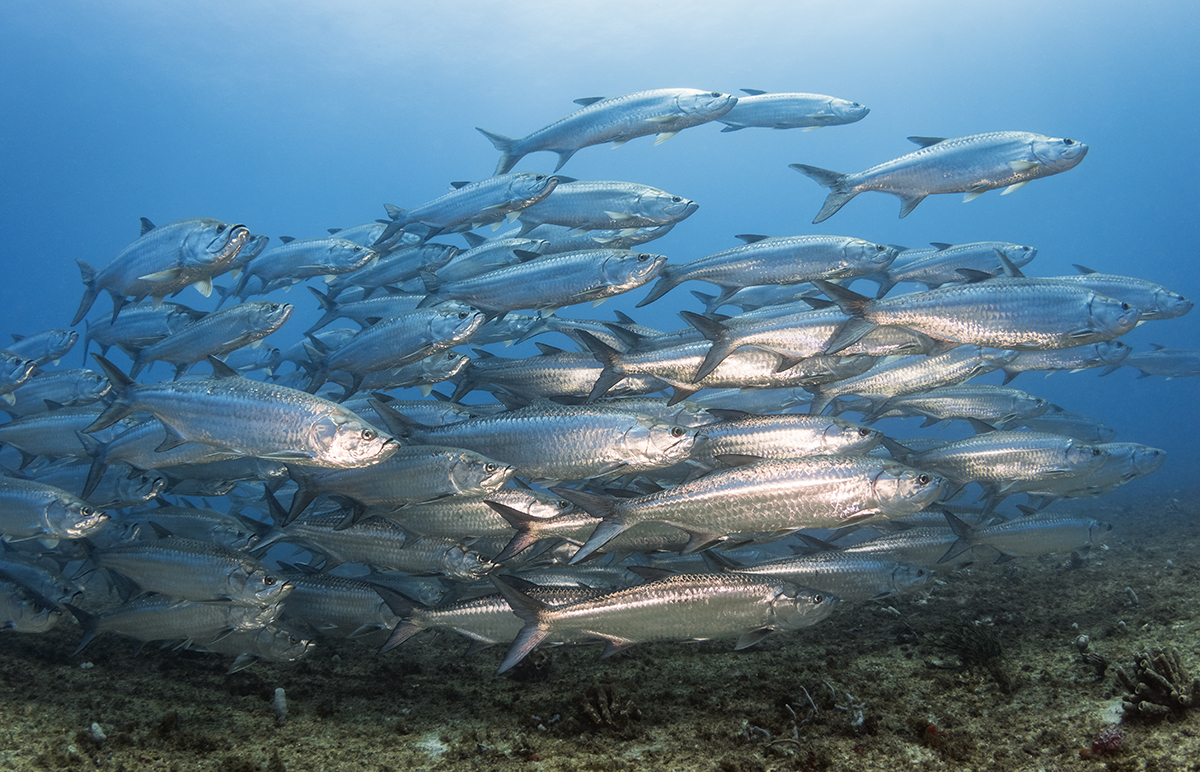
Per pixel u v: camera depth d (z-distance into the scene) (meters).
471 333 7.90
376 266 11.99
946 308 6.64
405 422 7.38
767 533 5.99
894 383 8.61
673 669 7.46
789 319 7.58
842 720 5.79
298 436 5.55
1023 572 11.70
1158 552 12.88
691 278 9.49
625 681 7.11
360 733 6.02
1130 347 8.80
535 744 5.64
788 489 5.59
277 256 11.17
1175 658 5.50
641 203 9.68
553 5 69.88
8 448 10.20
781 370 7.76
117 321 10.20
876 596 7.68
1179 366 18.66
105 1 63.75
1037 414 10.18
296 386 13.62
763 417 7.26
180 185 119.88
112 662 7.62
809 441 7.12
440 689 7.26
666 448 6.50
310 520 7.47
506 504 6.82
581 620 5.71
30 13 65.25
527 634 5.72
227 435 5.80
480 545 7.71
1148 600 8.77
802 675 7.00
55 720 5.70
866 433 7.07
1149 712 5.10
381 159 123.38
